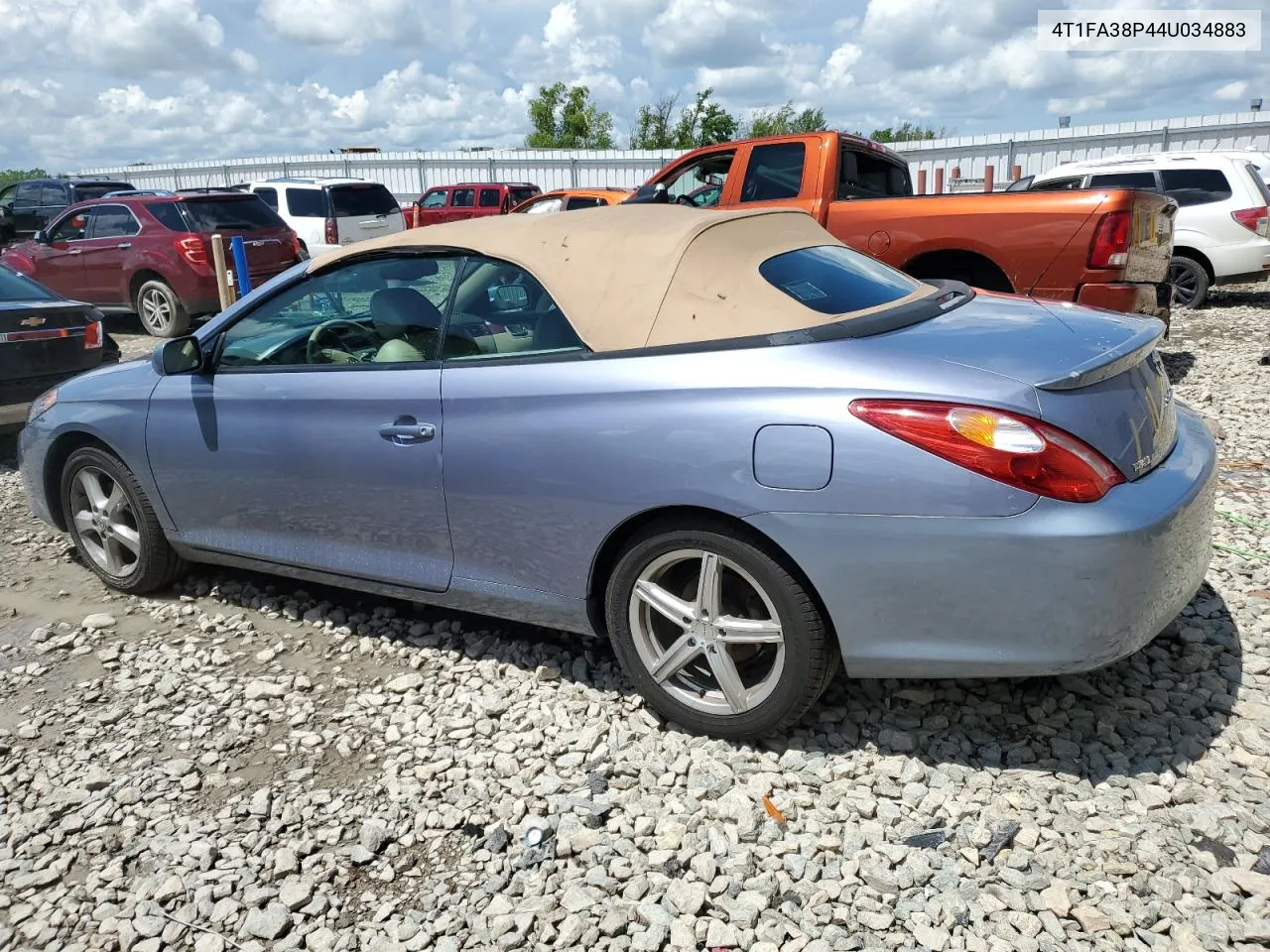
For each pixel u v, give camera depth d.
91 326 7.44
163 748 3.31
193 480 4.07
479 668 3.70
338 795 3.01
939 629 2.70
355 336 3.68
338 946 2.43
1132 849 2.57
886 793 2.84
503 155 31.03
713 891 2.52
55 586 4.72
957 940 2.31
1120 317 3.25
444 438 3.35
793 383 2.77
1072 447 2.58
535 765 3.07
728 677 3.03
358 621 4.18
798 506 2.73
